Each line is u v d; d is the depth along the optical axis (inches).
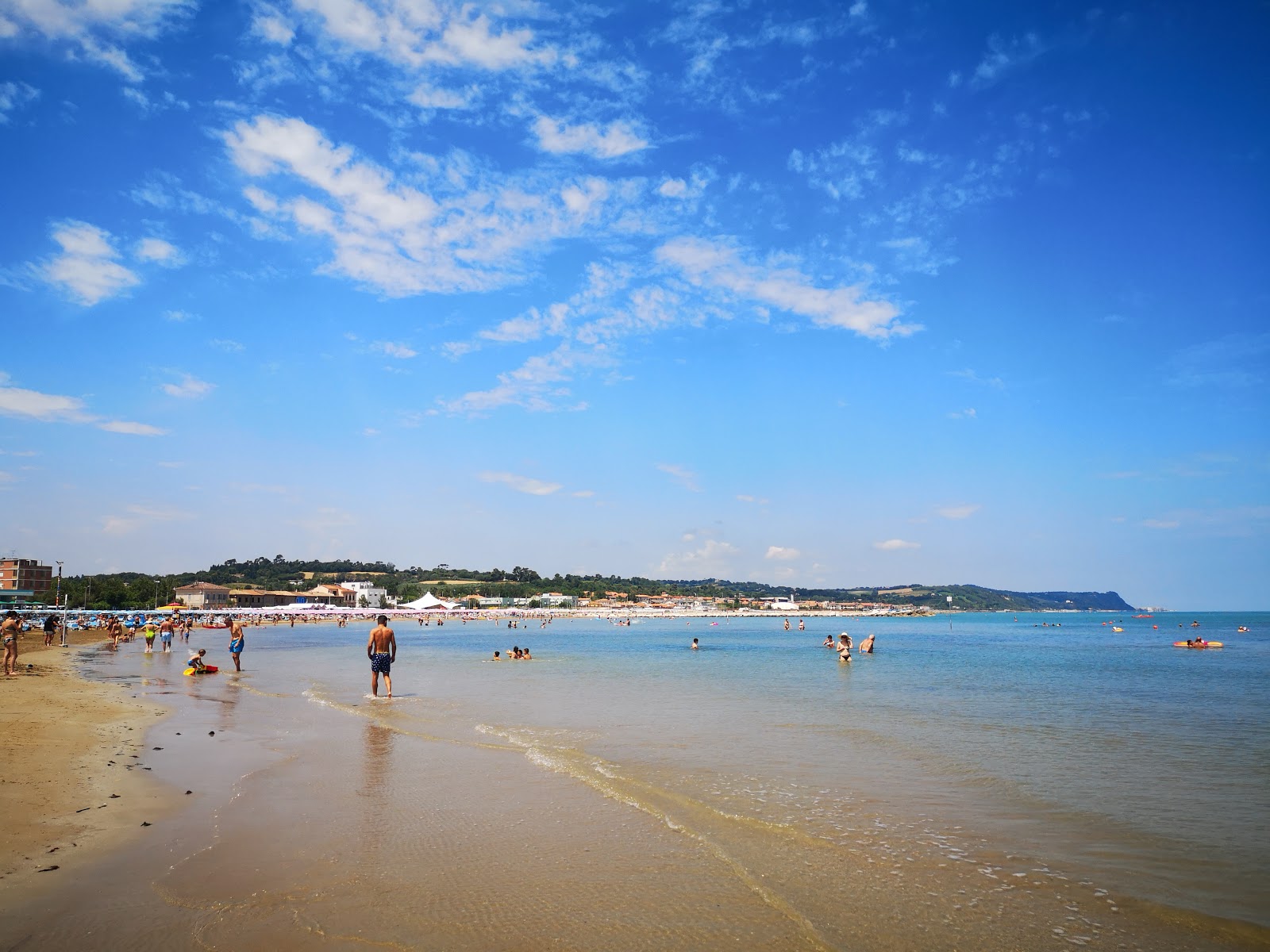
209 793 442.0
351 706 857.5
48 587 6801.2
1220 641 3575.3
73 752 543.5
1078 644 3270.2
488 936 257.4
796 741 638.5
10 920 263.9
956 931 264.1
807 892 298.2
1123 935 263.6
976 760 561.3
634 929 263.4
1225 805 435.8
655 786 466.9
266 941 252.1
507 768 516.1
